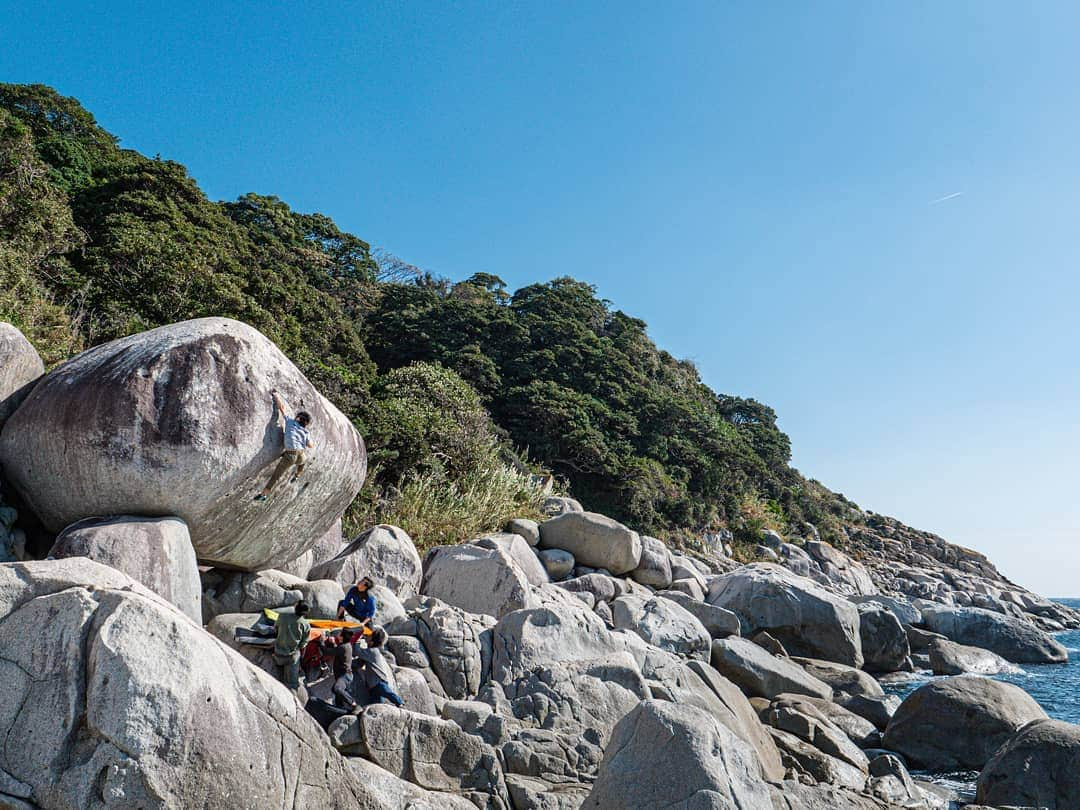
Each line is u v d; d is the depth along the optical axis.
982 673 19.86
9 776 4.76
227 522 8.51
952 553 66.81
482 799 7.29
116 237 27.19
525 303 55.12
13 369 8.91
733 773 6.75
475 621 10.67
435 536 17.92
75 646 4.97
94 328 21.05
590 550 17.88
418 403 25.95
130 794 4.70
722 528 46.44
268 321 26.73
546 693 9.59
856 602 26.88
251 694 5.44
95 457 7.81
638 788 6.68
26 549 8.52
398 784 6.82
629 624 14.09
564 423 40.00
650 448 45.84
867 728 13.10
